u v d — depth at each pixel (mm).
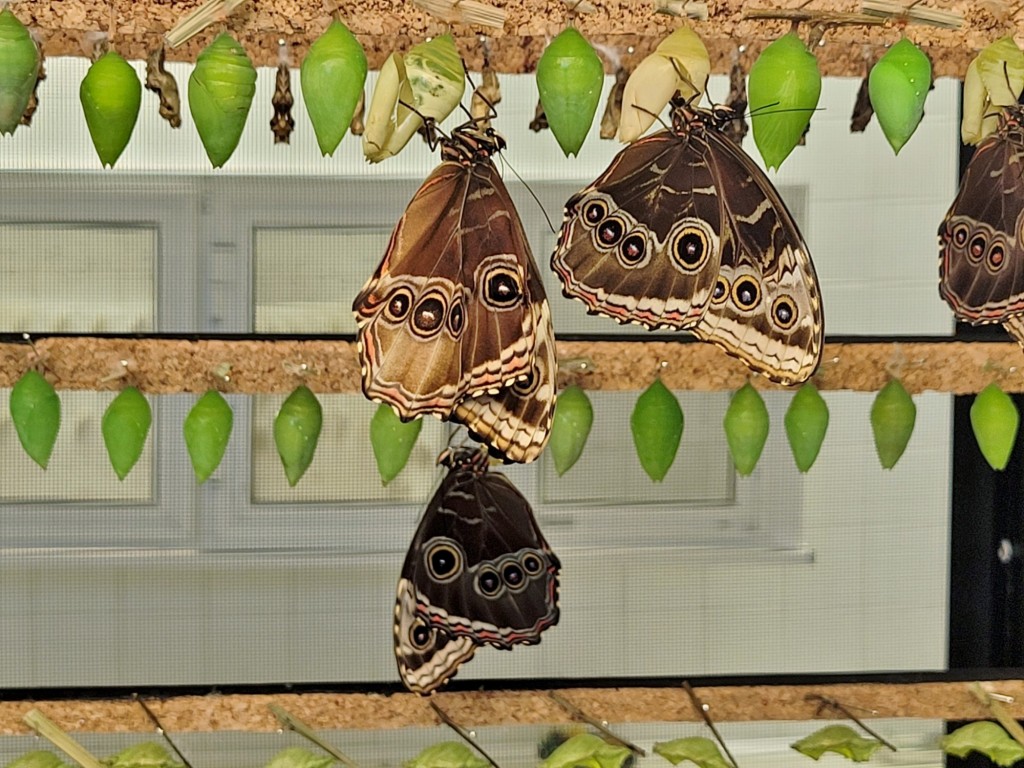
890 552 668
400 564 658
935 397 669
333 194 651
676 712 599
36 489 645
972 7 543
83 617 648
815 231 667
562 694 597
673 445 573
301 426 565
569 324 652
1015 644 668
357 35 551
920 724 651
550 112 524
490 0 536
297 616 656
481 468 566
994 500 668
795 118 521
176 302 649
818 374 585
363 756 637
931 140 669
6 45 512
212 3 519
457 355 498
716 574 663
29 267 643
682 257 507
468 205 500
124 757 582
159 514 650
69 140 640
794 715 603
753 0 538
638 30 544
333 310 653
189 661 652
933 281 668
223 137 520
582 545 658
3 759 631
